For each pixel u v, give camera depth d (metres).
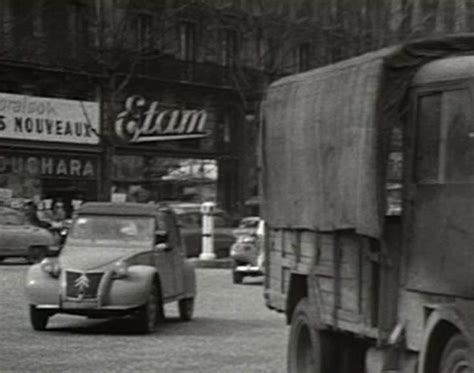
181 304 25.23
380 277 11.59
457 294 10.26
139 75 63.66
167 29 64.94
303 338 13.93
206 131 68.31
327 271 12.95
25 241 45.25
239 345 20.23
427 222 10.85
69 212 60.25
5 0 58.25
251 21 70.12
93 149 61.44
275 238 15.00
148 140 64.88
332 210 12.47
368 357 12.17
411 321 11.09
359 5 73.12
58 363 17.53
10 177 57.81
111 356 18.52
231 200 69.50
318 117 12.98
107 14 62.06
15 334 21.98
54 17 60.22
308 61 72.88
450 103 10.68
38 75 59.53
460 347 10.05
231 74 69.12
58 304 22.12
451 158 10.59
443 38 11.55
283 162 14.25
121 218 23.97
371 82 11.49
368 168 11.40
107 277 22.11
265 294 15.46
